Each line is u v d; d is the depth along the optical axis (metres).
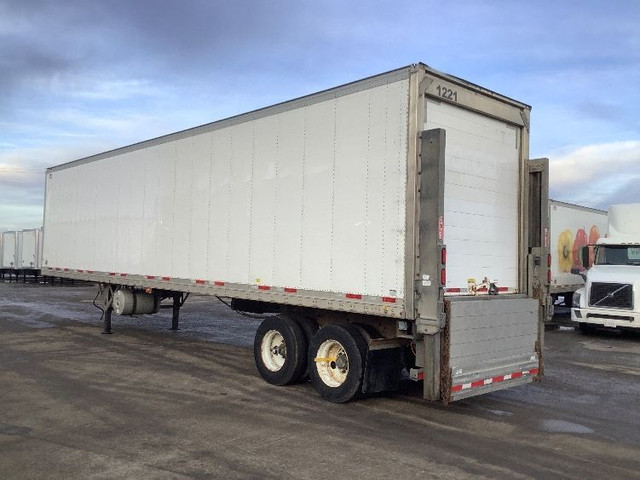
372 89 6.66
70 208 13.56
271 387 7.94
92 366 9.26
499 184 7.43
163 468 4.80
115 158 11.75
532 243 7.64
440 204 6.01
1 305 20.05
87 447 5.32
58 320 15.60
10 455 5.08
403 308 6.23
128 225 11.21
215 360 9.98
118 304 12.38
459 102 6.71
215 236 8.93
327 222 7.12
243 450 5.29
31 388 7.66
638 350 12.36
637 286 13.84
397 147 6.37
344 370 7.20
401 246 6.28
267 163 8.03
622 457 5.35
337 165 7.02
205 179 9.19
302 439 5.66
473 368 6.36
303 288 7.40
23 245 36.62
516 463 5.12
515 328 6.97
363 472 4.80
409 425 6.24
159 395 7.39
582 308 14.62
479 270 7.09
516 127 7.71
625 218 15.16
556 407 7.20
